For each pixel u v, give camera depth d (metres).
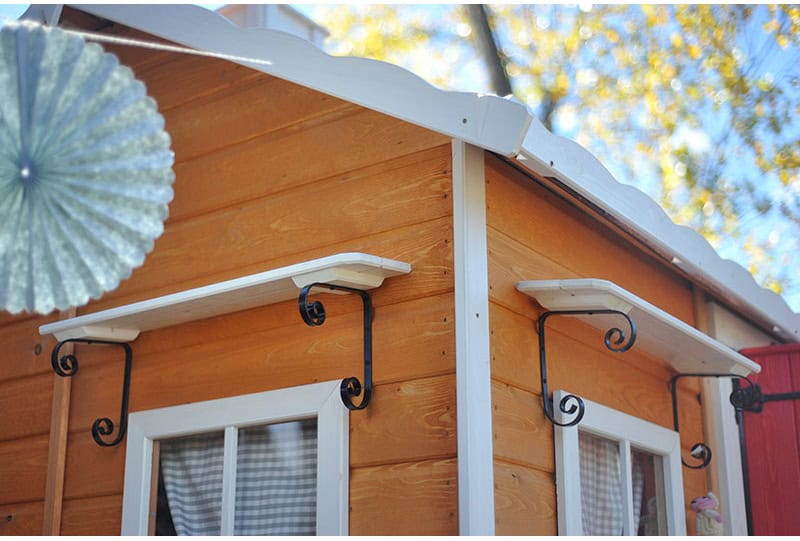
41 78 2.21
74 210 2.26
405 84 2.68
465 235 2.64
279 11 3.28
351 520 2.64
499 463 2.61
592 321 3.09
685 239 3.54
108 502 3.13
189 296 2.82
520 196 2.98
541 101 9.28
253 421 2.88
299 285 2.65
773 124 8.85
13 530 3.33
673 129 9.04
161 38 3.29
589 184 2.92
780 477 3.95
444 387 2.58
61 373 3.15
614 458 3.24
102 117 2.25
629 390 3.42
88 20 3.45
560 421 2.89
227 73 3.29
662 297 3.79
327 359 2.81
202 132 3.29
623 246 3.58
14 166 2.21
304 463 2.81
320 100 3.05
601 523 3.07
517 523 2.63
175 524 2.99
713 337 4.00
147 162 2.29
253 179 3.13
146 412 3.10
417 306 2.68
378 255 2.79
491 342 2.68
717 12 9.02
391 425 2.64
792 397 4.00
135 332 3.19
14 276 2.25
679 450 3.61
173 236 3.25
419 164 2.80
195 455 3.02
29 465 3.36
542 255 3.03
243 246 3.09
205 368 3.05
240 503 2.88
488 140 2.54
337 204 2.93
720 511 3.85
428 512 2.51
